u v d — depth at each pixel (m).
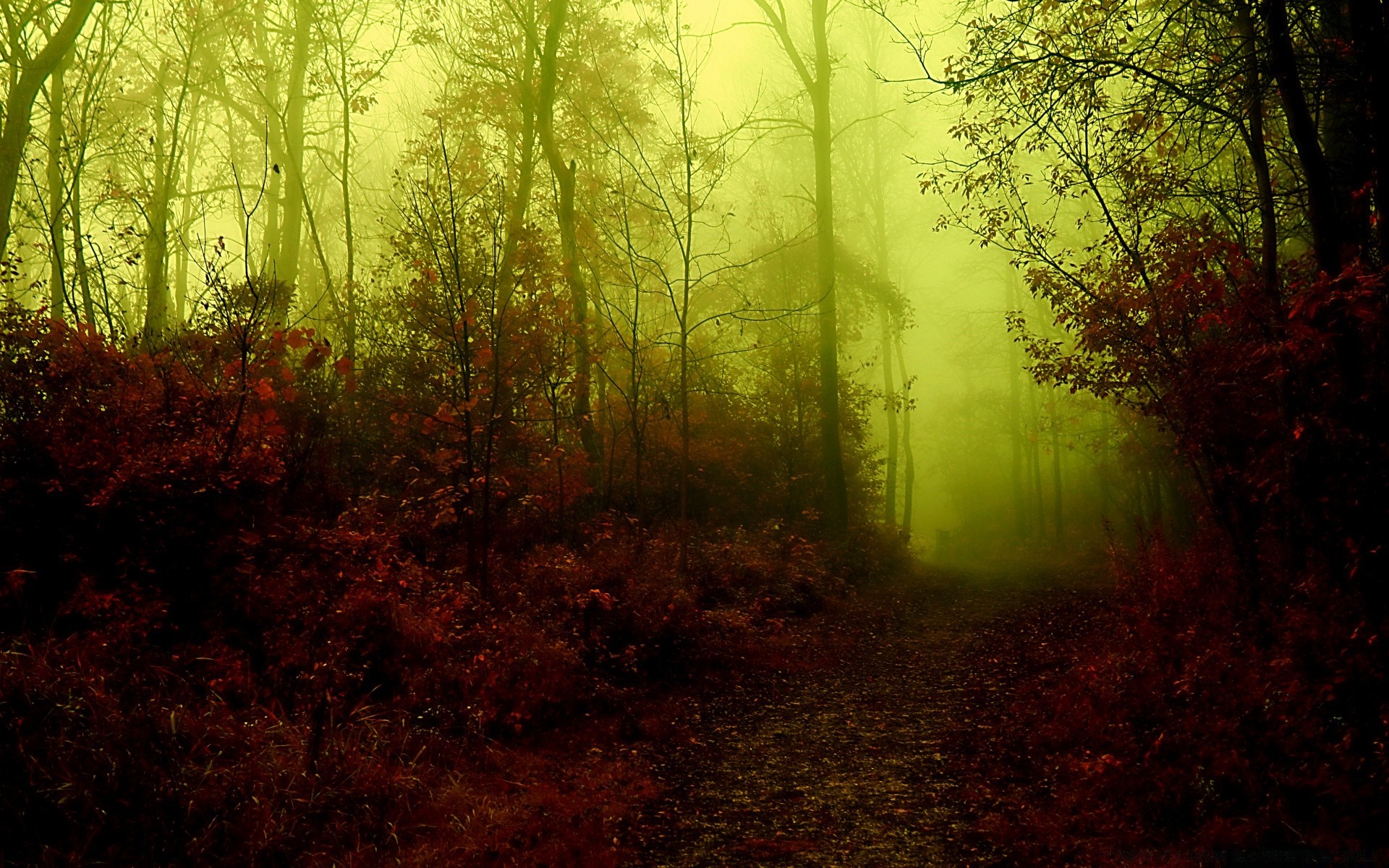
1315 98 7.88
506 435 12.88
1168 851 4.54
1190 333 8.11
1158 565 9.27
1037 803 5.57
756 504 21.25
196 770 4.74
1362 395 5.83
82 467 6.55
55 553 6.32
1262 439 7.20
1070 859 4.70
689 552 14.39
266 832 4.51
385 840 4.92
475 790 5.91
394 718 6.43
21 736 4.45
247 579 6.98
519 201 17.05
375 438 13.31
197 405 7.98
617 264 16.03
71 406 7.30
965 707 8.29
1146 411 8.55
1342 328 5.79
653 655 9.66
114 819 4.20
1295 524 6.86
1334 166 7.96
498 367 10.84
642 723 7.93
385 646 7.15
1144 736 5.74
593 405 19.02
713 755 7.17
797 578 14.95
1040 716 7.35
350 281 14.99
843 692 9.29
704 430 21.17
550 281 13.04
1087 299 8.95
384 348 13.67
